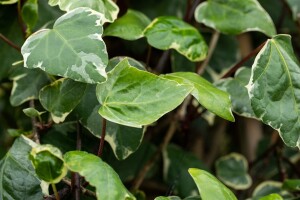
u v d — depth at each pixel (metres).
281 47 0.76
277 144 0.99
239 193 1.00
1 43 0.86
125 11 0.94
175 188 0.94
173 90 0.69
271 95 0.74
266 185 0.93
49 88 0.76
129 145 0.78
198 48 0.79
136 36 0.79
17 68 0.84
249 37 1.08
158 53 0.96
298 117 0.75
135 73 0.70
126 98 0.70
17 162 0.74
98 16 0.71
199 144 1.08
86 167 0.66
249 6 0.85
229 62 0.98
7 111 1.01
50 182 0.67
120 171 0.88
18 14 0.82
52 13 0.86
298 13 0.91
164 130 1.02
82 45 0.70
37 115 0.77
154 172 0.96
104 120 0.71
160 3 0.99
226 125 1.15
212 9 0.86
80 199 0.76
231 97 0.81
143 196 0.87
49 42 0.70
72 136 0.81
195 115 0.93
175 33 0.79
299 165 1.09
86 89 0.76
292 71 0.76
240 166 0.99
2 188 0.73
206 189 0.68
